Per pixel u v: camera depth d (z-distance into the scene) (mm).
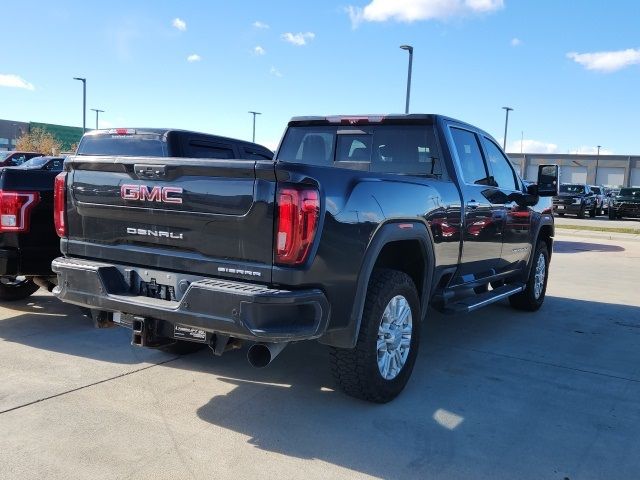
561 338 6113
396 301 4137
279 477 3143
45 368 4613
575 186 31453
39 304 6594
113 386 4309
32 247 5387
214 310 3305
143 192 3688
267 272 3311
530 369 5066
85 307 4105
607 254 14273
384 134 5359
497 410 4145
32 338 5375
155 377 4527
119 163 3754
